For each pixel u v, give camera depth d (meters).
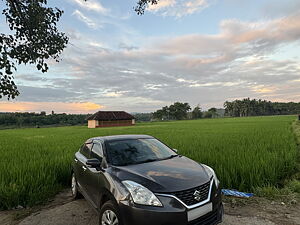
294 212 4.36
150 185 3.18
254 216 4.21
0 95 4.56
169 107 146.38
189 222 3.02
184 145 11.97
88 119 75.50
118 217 3.17
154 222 2.91
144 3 6.59
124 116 81.81
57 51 5.31
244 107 165.12
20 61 4.91
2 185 5.45
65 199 5.81
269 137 14.09
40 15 4.83
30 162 8.00
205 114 161.50
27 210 5.09
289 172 6.92
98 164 4.05
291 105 157.75
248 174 5.89
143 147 4.81
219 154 8.16
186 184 3.25
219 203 3.56
